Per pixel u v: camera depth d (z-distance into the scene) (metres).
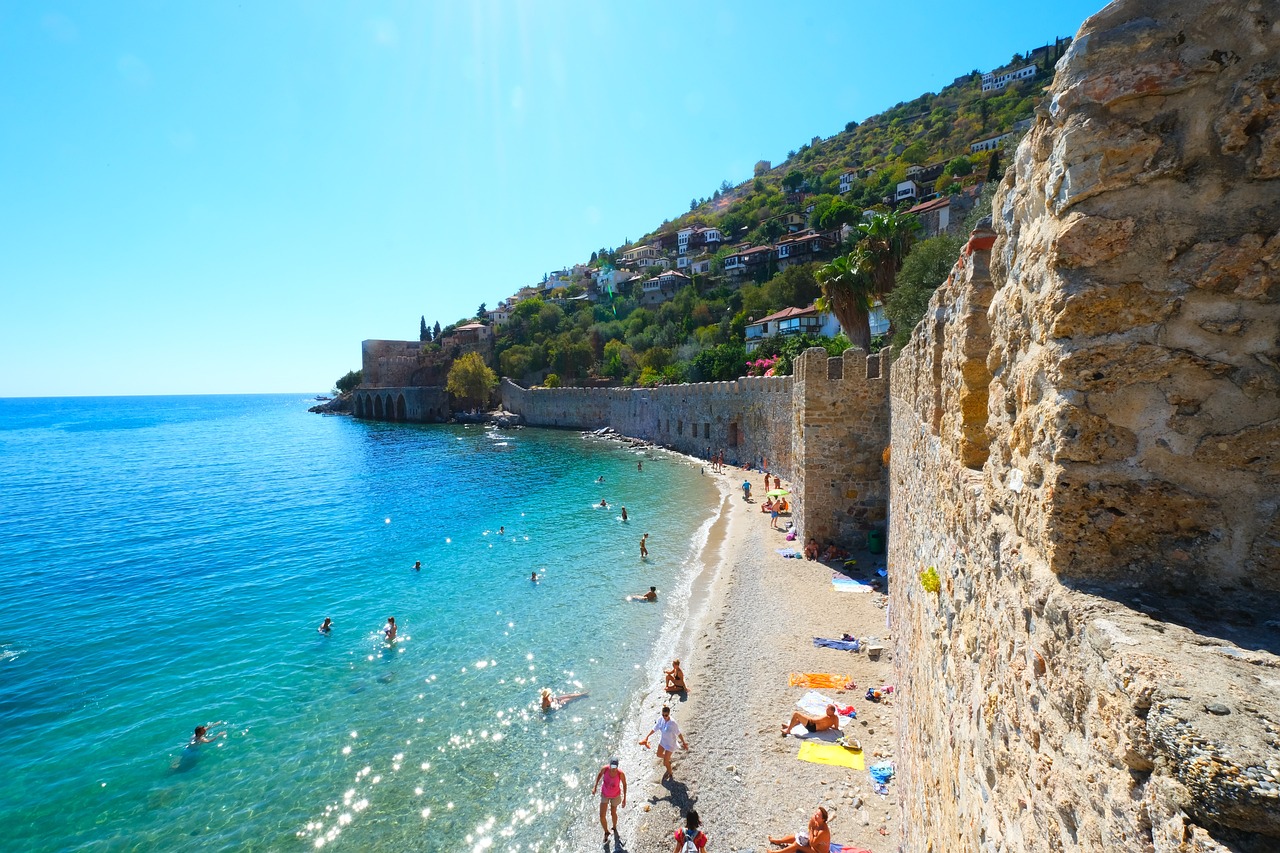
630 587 24.98
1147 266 2.65
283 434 119.12
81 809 13.08
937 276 30.77
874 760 12.70
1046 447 2.94
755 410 49.78
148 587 28.12
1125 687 2.11
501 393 122.50
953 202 51.25
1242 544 2.53
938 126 149.88
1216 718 1.82
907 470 11.53
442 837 12.02
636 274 158.00
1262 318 2.49
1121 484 2.71
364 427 124.12
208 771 14.16
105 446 103.69
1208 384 2.58
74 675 19.27
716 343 92.69
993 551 3.80
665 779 12.87
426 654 19.78
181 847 12.05
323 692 17.61
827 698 14.98
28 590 28.05
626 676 17.67
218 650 20.81
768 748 13.41
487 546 32.44
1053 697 2.70
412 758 14.41
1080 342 2.76
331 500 48.44
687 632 20.02
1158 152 2.60
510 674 18.17
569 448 73.44
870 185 119.75
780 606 20.38
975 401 4.89
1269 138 2.42
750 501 39.09
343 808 12.87
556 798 12.90
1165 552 2.65
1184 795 1.78
